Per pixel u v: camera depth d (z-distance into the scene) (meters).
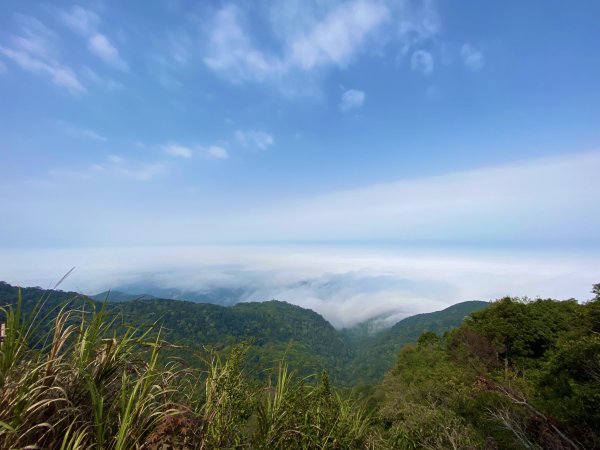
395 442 5.42
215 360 2.50
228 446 2.24
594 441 7.39
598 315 17.16
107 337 1.94
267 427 2.65
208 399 2.28
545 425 8.03
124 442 1.67
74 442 1.62
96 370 1.88
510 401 9.34
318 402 3.28
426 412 8.02
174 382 2.27
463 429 7.18
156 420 1.83
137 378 1.97
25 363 1.68
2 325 1.63
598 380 9.19
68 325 1.86
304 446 2.87
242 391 2.54
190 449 1.84
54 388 1.59
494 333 25.83
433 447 6.54
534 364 21.56
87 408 1.78
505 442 7.76
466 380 17.25
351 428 3.56
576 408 8.12
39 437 1.61
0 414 1.50
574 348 10.56
